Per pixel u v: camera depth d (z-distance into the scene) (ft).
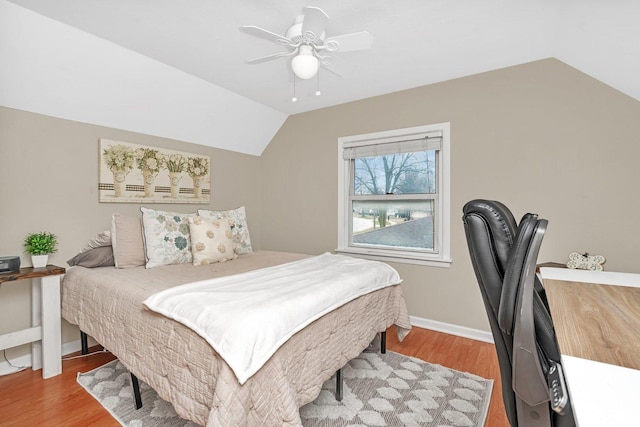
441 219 9.34
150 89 8.48
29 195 7.22
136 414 5.40
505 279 2.49
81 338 7.73
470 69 8.43
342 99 10.71
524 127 8.07
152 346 4.84
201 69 8.43
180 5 5.73
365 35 5.42
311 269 6.84
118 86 7.93
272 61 7.99
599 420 1.55
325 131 11.51
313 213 11.85
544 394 2.34
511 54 7.61
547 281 4.62
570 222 7.54
